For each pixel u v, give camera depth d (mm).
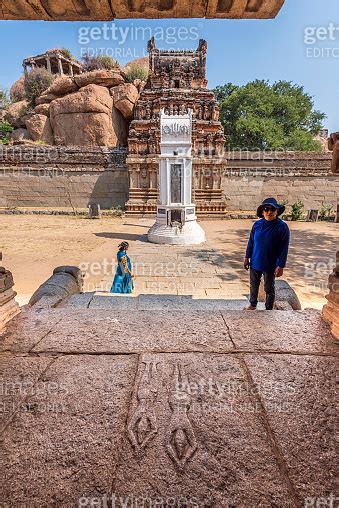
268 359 1969
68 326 2469
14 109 34469
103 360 1957
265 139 31797
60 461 1221
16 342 2182
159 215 12633
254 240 3947
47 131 29766
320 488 1104
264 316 2695
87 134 28234
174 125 11672
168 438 1334
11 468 1189
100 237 13828
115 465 1202
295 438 1339
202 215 22109
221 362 1933
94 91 28141
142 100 23797
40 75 34250
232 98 34531
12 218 20969
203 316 2689
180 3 2189
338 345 2158
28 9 2219
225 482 1129
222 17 2352
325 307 2600
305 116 36031
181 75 24234
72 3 2166
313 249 11930
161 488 1104
